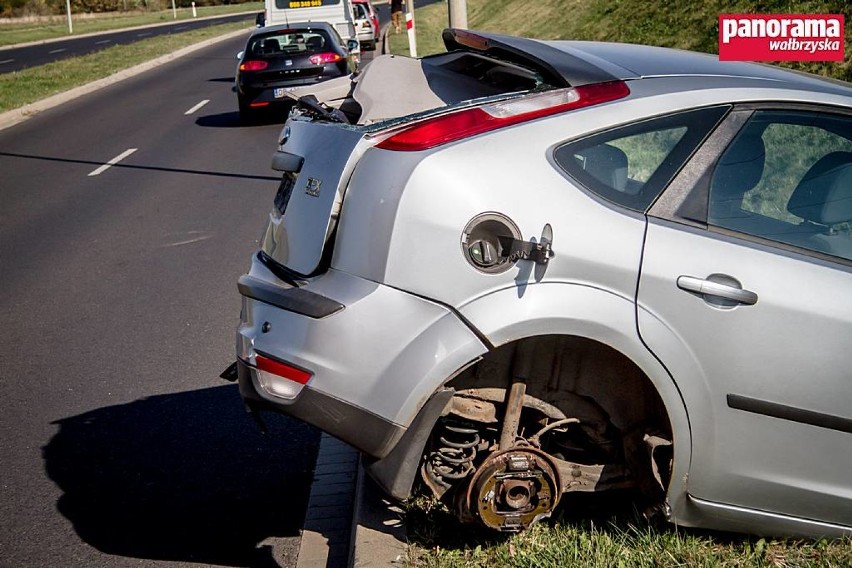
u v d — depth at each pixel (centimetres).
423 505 370
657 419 333
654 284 310
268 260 360
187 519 412
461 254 304
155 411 526
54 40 5012
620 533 348
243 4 10362
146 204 1102
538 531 351
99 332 664
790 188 336
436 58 430
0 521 413
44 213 1077
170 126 1780
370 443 312
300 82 1706
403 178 307
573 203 311
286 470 456
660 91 332
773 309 317
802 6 1337
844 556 337
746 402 321
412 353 305
